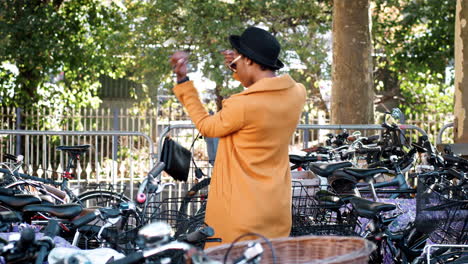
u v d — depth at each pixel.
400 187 6.46
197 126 3.94
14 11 15.03
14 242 2.95
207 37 15.56
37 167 13.12
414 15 16.38
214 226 3.95
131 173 9.11
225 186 3.90
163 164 4.31
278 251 2.90
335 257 2.52
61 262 3.18
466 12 8.71
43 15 15.12
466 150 8.03
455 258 4.50
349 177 5.41
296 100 3.91
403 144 7.51
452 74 17.84
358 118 12.49
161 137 7.58
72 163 7.16
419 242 4.91
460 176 5.12
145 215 4.57
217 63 15.57
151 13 16.17
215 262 2.42
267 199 3.83
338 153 7.57
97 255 3.59
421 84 18.78
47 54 15.52
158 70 16.61
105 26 16.94
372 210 4.56
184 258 2.71
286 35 16.34
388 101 19.94
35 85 15.95
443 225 4.41
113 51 16.52
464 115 8.74
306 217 5.06
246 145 3.84
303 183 5.77
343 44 12.55
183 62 3.97
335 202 4.97
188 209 6.30
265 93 3.81
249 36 3.91
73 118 13.63
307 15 16.27
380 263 4.80
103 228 4.09
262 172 3.85
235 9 15.80
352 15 12.49
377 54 18.42
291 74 16.95
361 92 12.52
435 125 12.61
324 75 17.86
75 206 3.92
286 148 3.97
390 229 5.62
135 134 7.76
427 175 4.99
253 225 3.80
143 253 2.63
